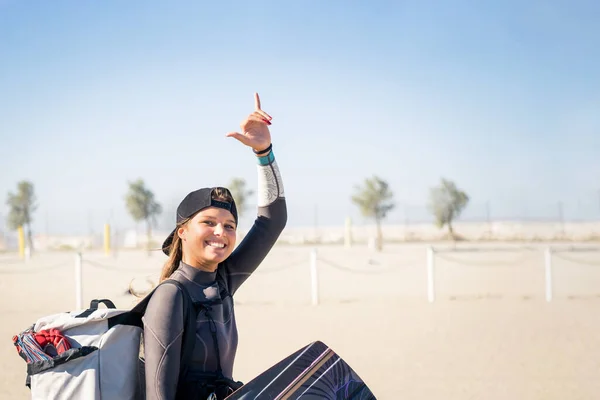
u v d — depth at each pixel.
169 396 2.35
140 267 24.97
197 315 2.54
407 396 6.86
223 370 2.61
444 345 9.50
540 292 15.59
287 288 17.25
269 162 3.08
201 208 2.65
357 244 45.12
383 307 13.49
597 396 6.79
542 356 8.70
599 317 11.88
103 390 2.38
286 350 9.25
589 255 26.59
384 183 49.22
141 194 53.31
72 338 2.42
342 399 2.59
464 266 22.75
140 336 2.48
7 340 10.31
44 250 47.22
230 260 3.00
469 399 6.73
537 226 48.53
